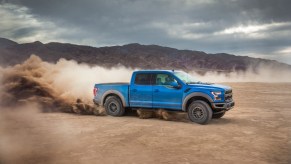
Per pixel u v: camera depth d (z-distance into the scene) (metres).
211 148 6.59
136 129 8.73
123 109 11.26
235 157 5.90
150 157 5.90
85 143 7.03
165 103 10.23
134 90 10.83
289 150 6.42
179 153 6.18
